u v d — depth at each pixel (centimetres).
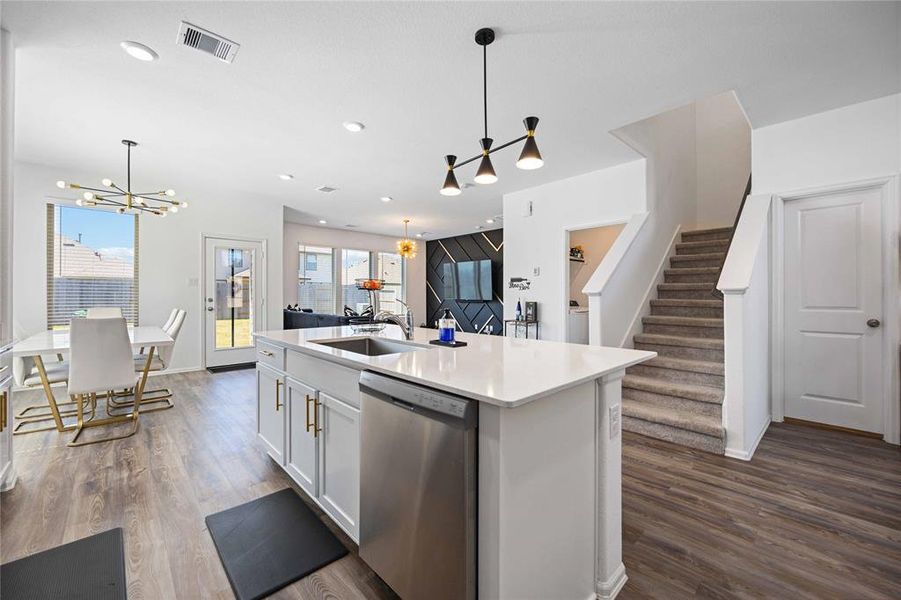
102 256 462
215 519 187
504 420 107
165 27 200
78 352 275
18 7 184
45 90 262
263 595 141
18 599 137
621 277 367
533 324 498
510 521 109
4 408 208
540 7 188
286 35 207
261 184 493
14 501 200
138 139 347
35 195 416
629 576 151
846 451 261
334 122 312
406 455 130
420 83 254
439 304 969
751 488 215
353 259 879
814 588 143
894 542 169
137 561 157
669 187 461
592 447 143
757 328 284
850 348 292
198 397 392
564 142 357
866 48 220
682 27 202
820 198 304
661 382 324
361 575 153
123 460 249
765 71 243
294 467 212
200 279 523
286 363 221
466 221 745
